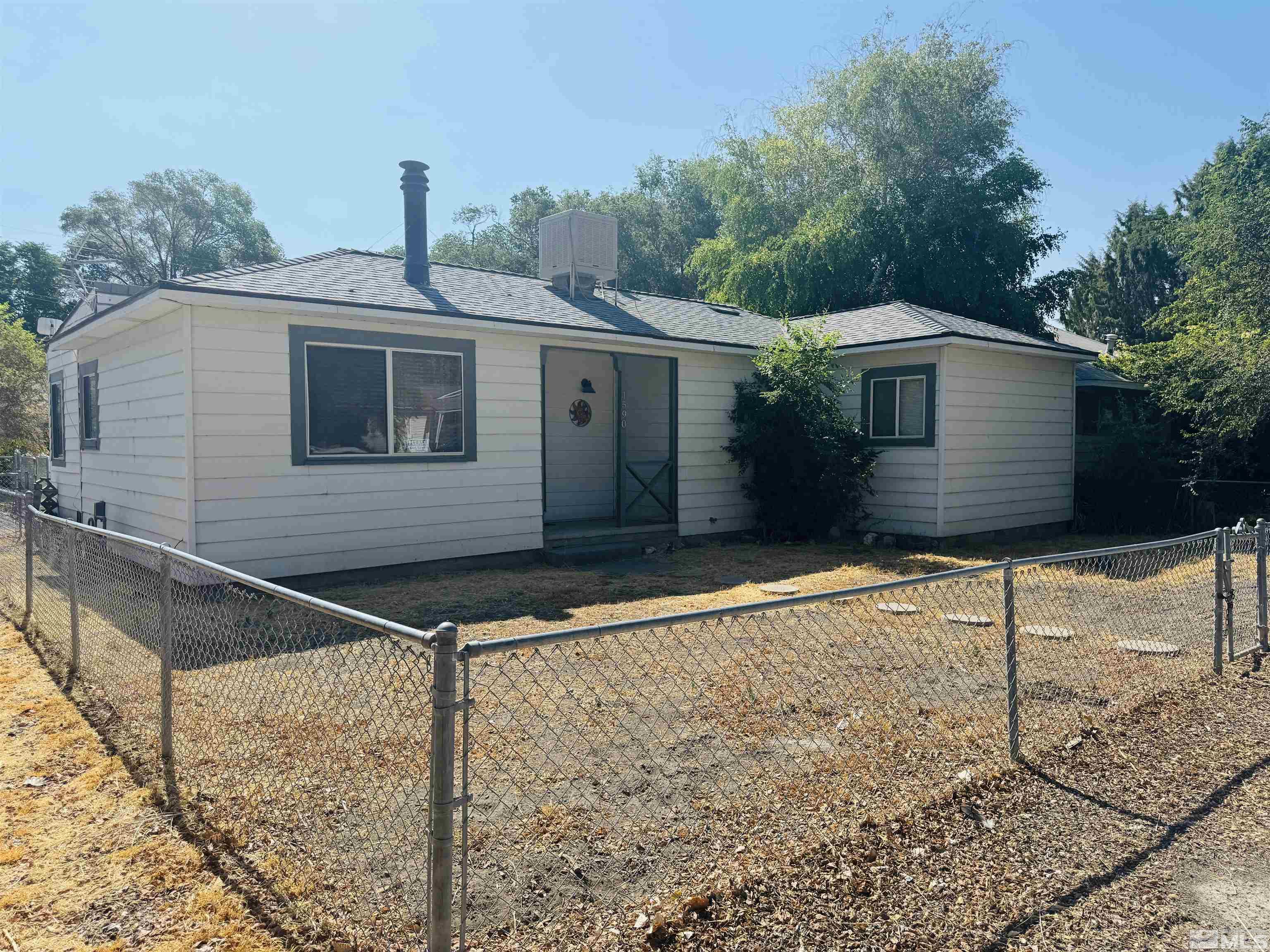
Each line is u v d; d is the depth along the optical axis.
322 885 2.71
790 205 28.05
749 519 12.66
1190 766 3.83
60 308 44.41
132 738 4.11
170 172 45.47
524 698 3.88
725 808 3.27
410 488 8.98
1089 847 3.05
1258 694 4.92
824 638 6.12
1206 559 9.63
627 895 2.62
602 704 4.55
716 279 28.78
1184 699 4.82
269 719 4.25
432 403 9.13
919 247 24.30
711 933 2.44
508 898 2.59
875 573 9.35
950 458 11.40
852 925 2.51
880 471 12.15
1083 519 14.11
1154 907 2.65
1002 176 24.70
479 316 9.22
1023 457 12.82
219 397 7.66
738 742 3.98
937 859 2.93
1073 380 13.88
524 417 9.97
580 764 3.49
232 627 5.07
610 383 13.20
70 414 12.58
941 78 25.22
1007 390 12.43
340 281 9.27
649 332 10.95
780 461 11.73
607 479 13.24
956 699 4.68
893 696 4.72
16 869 2.89
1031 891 2.74
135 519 9.24
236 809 3.28
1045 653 5.74
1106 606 7.39
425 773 3.54
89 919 2.57
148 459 8.69
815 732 4.14
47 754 3.97
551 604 7.55
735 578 9.04
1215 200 14.55
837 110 27.23
